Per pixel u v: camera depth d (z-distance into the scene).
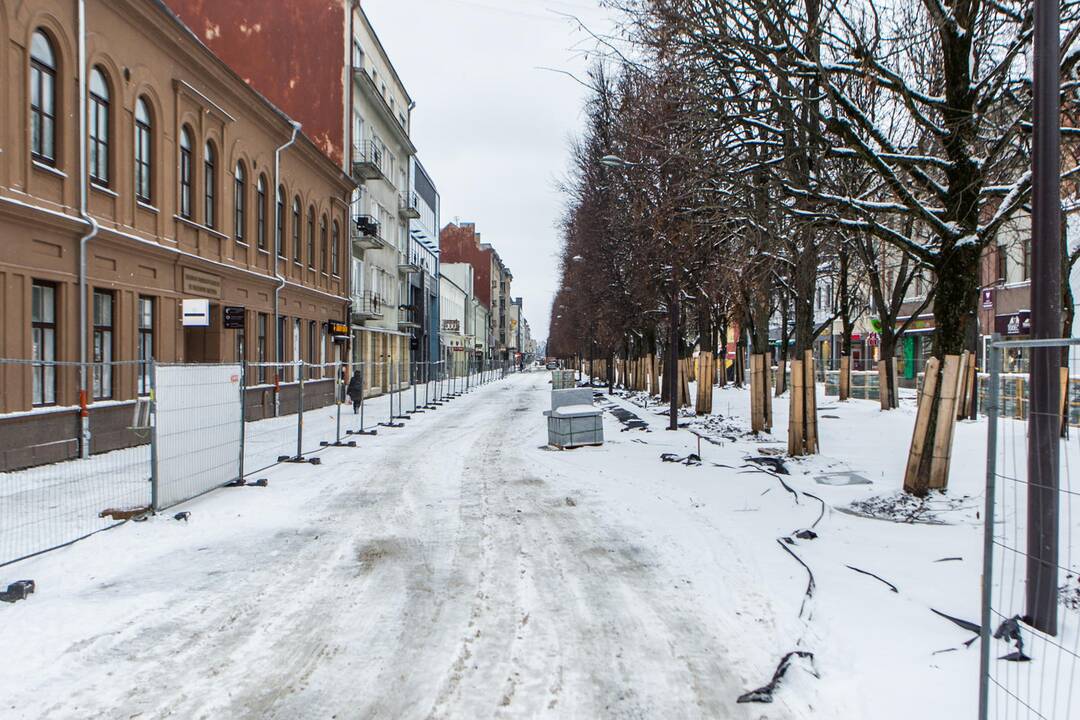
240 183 20.97
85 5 12.95
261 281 21.94
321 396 28.47
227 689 3.88
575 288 40.62
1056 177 4.41
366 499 9.46
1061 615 4.25
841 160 10.03
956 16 7.56
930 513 7.52
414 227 50.47
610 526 7.80
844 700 3.70
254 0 29.81
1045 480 3.91
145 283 15.23
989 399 3.19
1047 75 4.48
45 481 9.95
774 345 55.78
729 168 9.79
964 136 7.89
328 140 31.56
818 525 7.42
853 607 5.01
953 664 4.04
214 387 9.91
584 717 3.56
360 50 34.75
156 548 6.91
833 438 14.68
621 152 18.77
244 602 5.34
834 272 24.67
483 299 107.50
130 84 14.55
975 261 7.98
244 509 8.70
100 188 13.44
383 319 39.59
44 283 12.16
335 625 4.85
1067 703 3.37
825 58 9.32
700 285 19.55
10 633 4.68
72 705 3.68
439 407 29.92
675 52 8.94
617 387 50.03
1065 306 13.55
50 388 12.29
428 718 3.56
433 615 5.04
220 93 18.89
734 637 4.59
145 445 14.60
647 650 4.39
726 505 8.68
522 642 4.54
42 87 12.04
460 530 7.68
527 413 26.33
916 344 36.84
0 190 10.91
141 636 4.65
